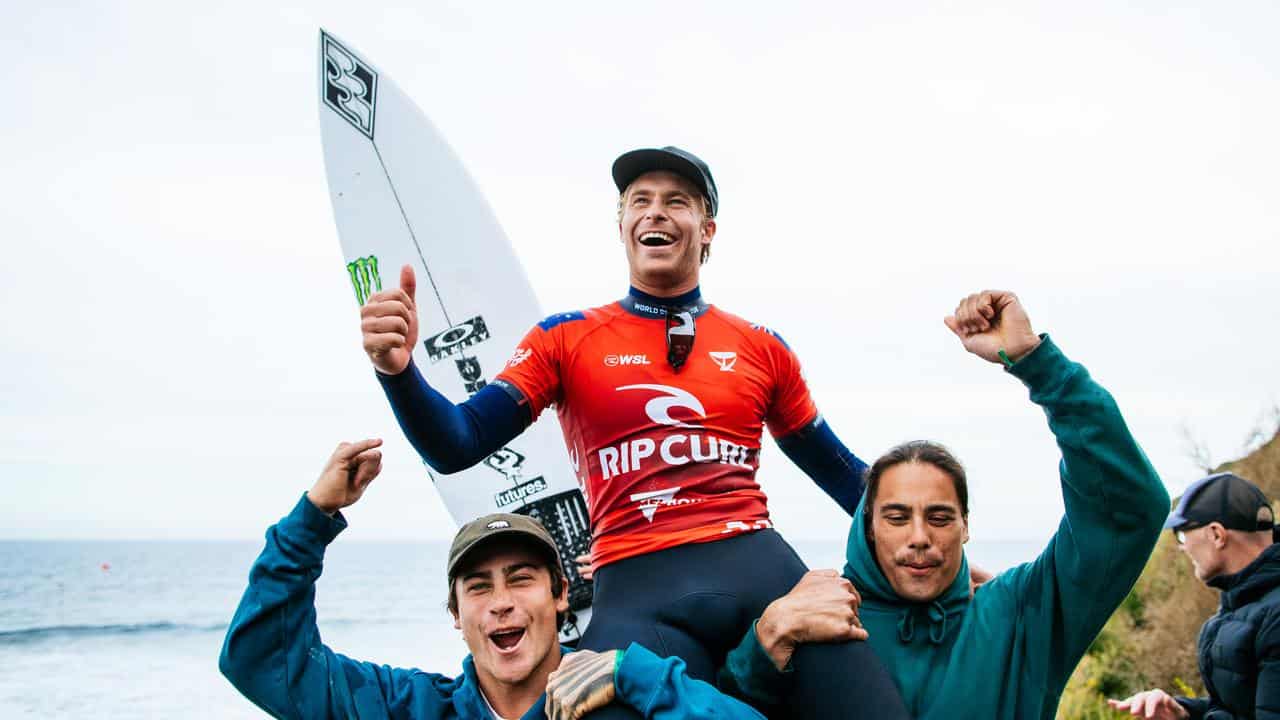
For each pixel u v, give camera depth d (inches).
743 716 77.1
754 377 103.3
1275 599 117.6
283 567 105.9
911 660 96.8
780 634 81.7
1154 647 323.9
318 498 107.3
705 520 93.5
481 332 170.9
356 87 183.5
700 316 104.2
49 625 1055.6
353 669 112.7
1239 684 119.8
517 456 158.9
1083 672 327.9
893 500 97.4
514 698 108.3
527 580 106.5
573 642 149.1
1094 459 90.3
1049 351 91.7
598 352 100.0
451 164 180.4
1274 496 331.0
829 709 80.0
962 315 97.2
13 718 578.9
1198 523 128.4
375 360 83.5
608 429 97.0
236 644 104.0
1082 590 93.6
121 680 711.1
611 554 94.3
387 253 176.2
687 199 103.9
